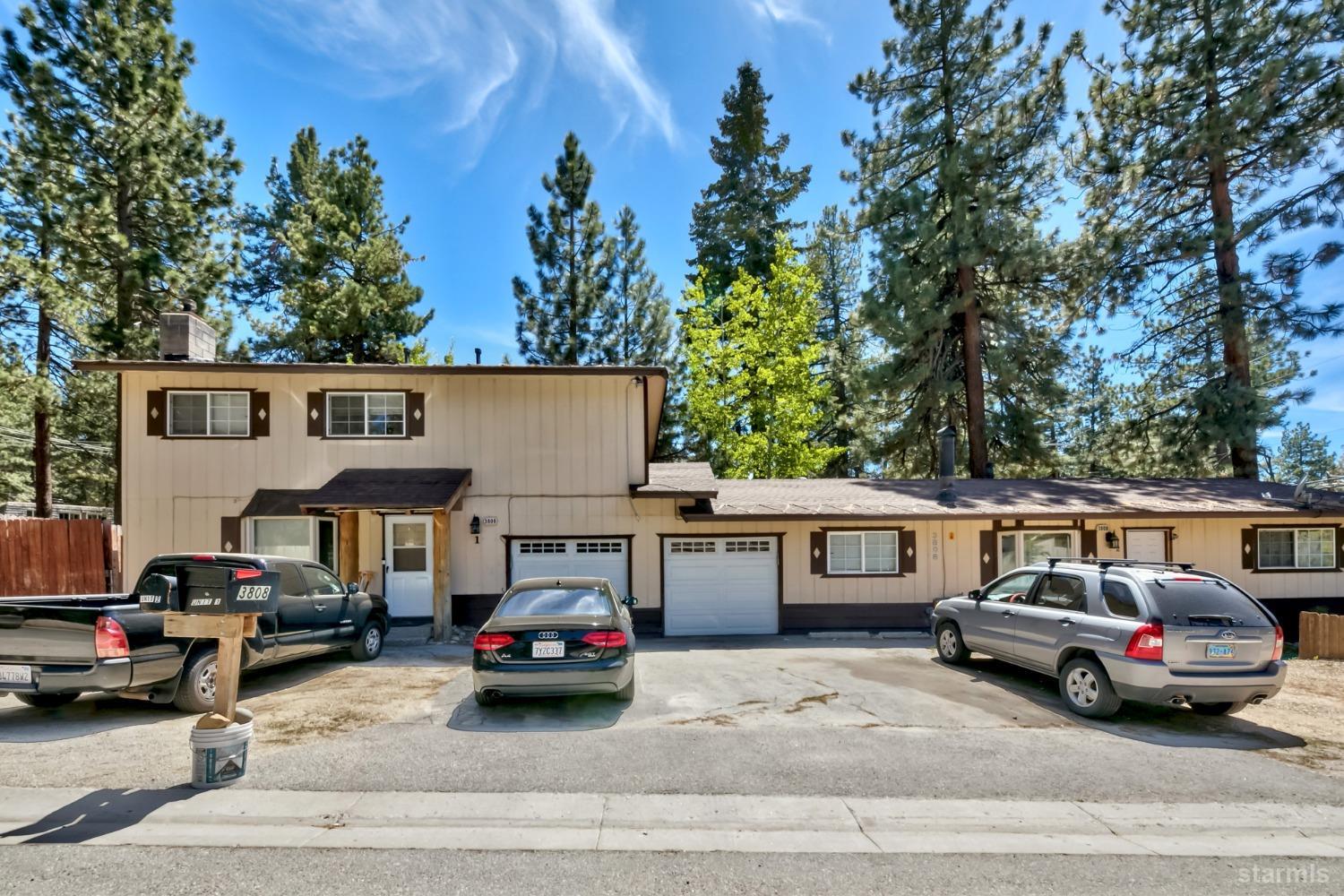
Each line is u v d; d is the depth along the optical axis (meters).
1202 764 5.92
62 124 19.31
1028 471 23.69
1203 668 6.79
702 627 14.27
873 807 4.95
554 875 3.95
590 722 7.00
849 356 31.42
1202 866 4.14
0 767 5.59
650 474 16.20
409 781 5.33
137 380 13.73
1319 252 17.98
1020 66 21.73
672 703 7.79
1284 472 57.78
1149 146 20.66
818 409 28.50
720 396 26.94
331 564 13.93
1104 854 4.30
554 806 4.91
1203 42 19.47
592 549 14.30
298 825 4.57
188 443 13.73
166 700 7.17
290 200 34.12
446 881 3.87
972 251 21.03
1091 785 5.42
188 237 22.03
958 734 6.70
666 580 14.31
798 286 26.80
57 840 4.31
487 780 5.36
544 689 7.04
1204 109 20.02
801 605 14.43
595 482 14.35
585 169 32.03
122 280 20.38
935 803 5.04
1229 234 19.62
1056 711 7.62
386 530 13.99
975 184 21.89
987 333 22.83
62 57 19.56
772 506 14.30
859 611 14.48
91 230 19.34
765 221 36.62
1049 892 3.82
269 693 8.23
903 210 22.73
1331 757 6.16
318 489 13.79
